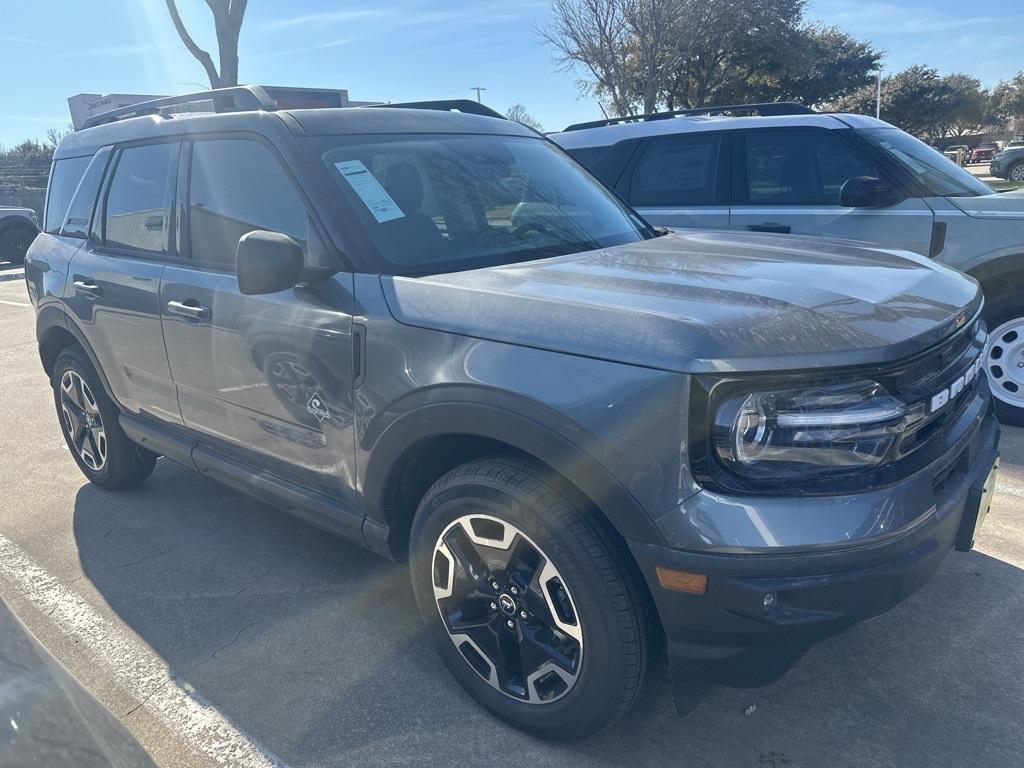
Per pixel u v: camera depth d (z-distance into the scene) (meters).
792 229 5.31
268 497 3.13
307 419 2.75
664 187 5.88
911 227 4.88
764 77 28.27
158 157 3.51
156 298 3.33
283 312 2.72
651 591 2.00
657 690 2.60
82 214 4.06
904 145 5.24
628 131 6.12
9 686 1.14
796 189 5.36
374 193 2.82
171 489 4.42
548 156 3.68
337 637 2.98
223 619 3.12
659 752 2.34
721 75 27.09
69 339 4.25
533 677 2.33
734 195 5.56
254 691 2.69
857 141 5.16
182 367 3.29
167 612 3.18
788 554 1.85
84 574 3.51
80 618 3.16
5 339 8.93
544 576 2.21
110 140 3.93
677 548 1.91
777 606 1.89
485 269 2.62
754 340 1.91
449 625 2.53
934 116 46.34
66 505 4.25
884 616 2.93
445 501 2.38
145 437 3.78
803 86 33.25
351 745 2.43
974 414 2.42
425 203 2.91
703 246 2.97
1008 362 4.73
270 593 3.30
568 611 2.19
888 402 1.94
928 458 2.09
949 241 4.76
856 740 2.35
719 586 1.89
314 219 2.74
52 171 4.52
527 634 2.32
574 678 2.21
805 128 5.35
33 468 4.83
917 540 1.97
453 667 2.57
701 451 1.88
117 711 2.62
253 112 3.08
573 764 2.31
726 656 1.99
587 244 3.08
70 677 1.31
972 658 2.68
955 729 2.38
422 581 2.56
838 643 2.79
